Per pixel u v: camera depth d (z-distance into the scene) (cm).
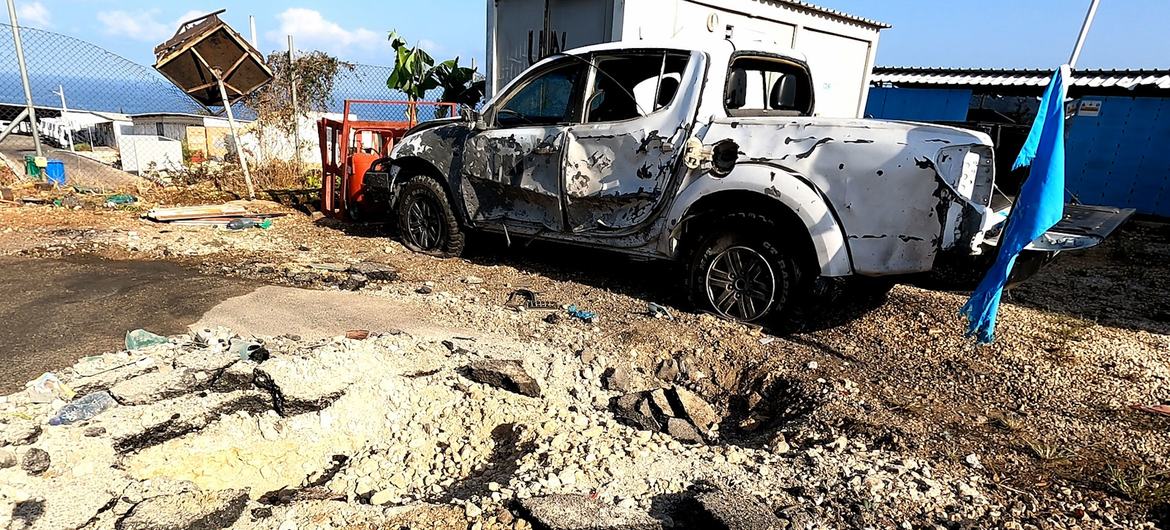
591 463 261
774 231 391
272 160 987
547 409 307
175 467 245
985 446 279
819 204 369
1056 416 309
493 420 299
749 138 394
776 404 339
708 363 371
